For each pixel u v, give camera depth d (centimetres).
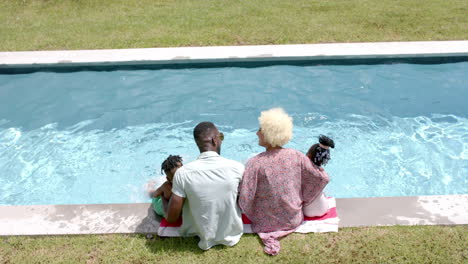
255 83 798
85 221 417
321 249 378
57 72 845
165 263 370
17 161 633
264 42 902
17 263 373
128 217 422
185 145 660
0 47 924
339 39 902
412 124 684
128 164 625
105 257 378
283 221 391
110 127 701
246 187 380
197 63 835
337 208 427
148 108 742
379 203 430
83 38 962
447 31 921
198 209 366
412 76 798
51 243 394
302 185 391
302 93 763
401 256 368
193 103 749
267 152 386
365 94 754
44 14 1136
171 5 1177
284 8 1110
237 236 391
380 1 1141
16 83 818
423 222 403
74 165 625
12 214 429
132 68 846
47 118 723
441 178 578
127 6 1178
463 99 732
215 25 1005
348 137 661
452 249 372
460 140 649
